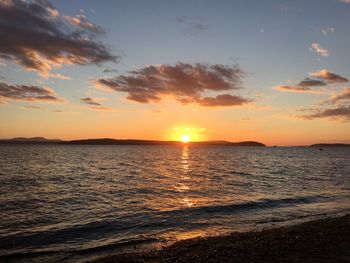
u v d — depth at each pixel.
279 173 54.47
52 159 87.31
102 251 14.44
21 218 20.75
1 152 131.00
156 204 25.53
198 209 23.34
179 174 51.09
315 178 46.69
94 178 43.97
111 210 23.25
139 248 14.75
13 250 14.61
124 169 59.72
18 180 40.34
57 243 15.65
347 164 81.81
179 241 14.86
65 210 23.28
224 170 59.78
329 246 12.93
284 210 23.77
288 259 11.59
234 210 23.44
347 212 23.14
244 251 12.78
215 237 15.38
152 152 170.25
